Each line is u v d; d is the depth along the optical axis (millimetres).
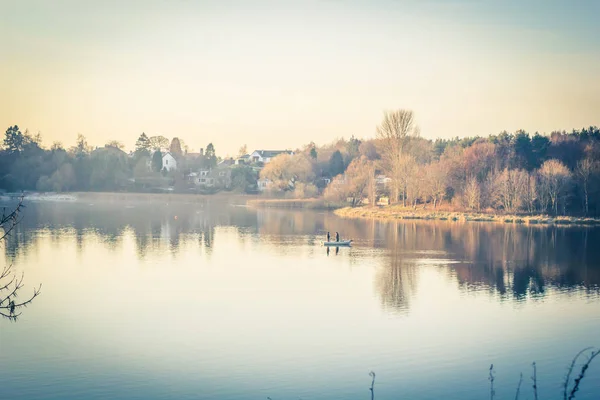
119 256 77750
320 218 134750
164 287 59562
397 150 149625
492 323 48000
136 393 34406
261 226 117125
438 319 49094
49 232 102938
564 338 44188
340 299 55594
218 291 58125
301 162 189875
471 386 35719
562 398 34125
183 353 40688
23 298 54500
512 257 78875
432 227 114375
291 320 48531
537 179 136750
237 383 35875
